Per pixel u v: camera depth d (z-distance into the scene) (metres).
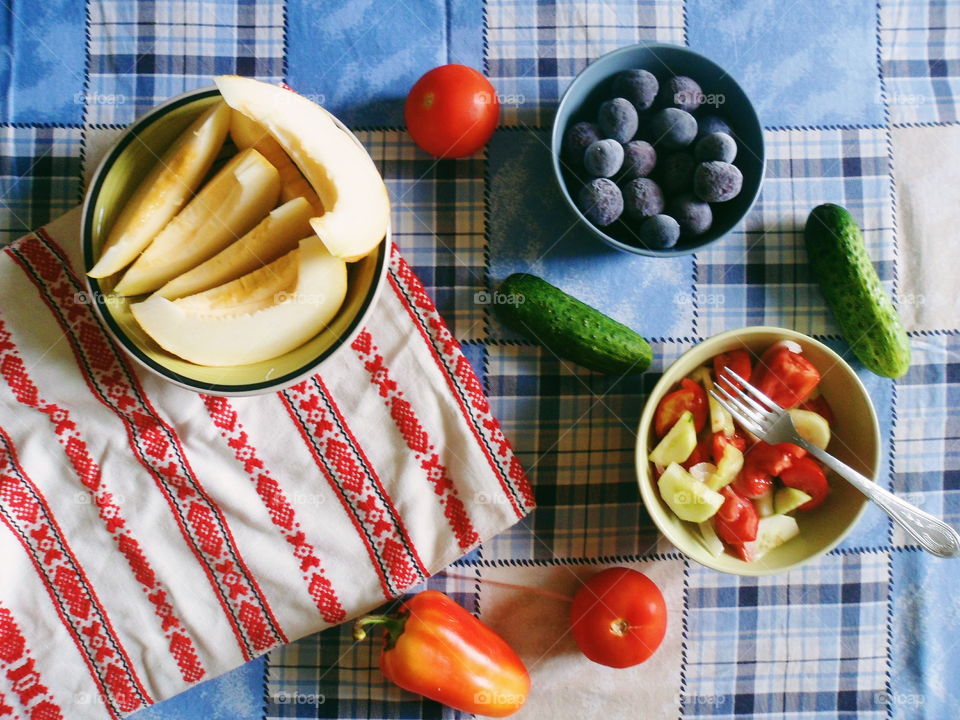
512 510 0.96
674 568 1.01
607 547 1.00
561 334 0.91
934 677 1.02
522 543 1.00
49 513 0.94
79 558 0.94
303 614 0.96
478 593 1.00
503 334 0.99
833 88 1.03
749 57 1.02
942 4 1.03
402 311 0.96
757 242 1.01
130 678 0.95
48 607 0.94
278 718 0.99
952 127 1.03
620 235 0.94
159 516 0.95
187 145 0.82
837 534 0.92
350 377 0.96
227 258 0.84
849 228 0.95
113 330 0.82
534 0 1.01
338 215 0.77
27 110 0.97
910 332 1.03
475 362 0.99
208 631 0.95
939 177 1.03
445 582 1.00
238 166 0.81
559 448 1.00
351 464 0.96
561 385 1.00
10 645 0.93
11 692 0.93
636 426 1.00
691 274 1.01
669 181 0.91
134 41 0.98
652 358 0.99
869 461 0.91
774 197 1.02
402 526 0.96
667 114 0.89
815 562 1.02
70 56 0.98
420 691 0.94
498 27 1.00
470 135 0.93
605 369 0.94
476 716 1.00
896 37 1.03
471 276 0.99
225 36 0.99
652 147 0.91
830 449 0.97
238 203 0.83
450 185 0.99
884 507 0.88
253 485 0.96
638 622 0.93
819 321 1.01
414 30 1.00
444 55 1.00
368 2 1.00
